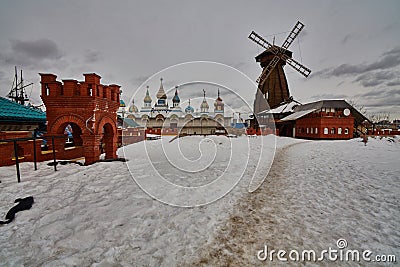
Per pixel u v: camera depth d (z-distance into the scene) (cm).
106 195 431
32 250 250
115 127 812
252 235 301
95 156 687
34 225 302
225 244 278
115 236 283
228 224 333
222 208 397
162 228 312
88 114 663
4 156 582
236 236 298
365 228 321
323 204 418
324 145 1727
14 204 363
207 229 315
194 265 235
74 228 298
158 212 365
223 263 240
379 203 417
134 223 320
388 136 2900
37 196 399
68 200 395
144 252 254
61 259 236
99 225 309
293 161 952
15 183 455
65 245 260
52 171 571
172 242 278
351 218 354
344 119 2450
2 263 227
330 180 599
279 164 879
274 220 348
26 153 640
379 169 723
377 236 299
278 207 405
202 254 255
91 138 674
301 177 645
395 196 453
